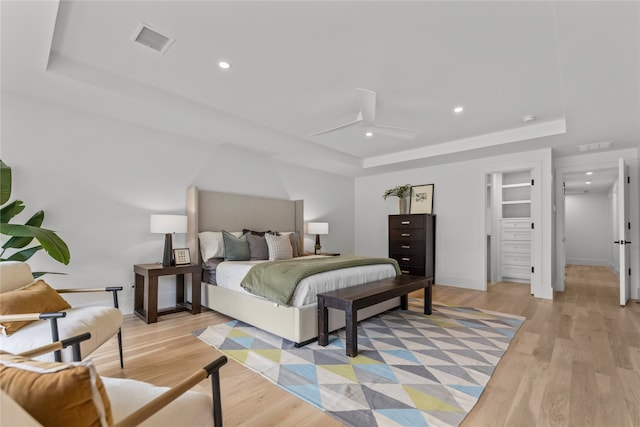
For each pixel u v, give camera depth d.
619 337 2.77
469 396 1.79
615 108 2.99
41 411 0.62
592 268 7.96
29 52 2.12
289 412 1.64
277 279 2.74
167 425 0.92
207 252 3.85
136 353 2.38
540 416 1.61
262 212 4.89
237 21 2.00
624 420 1.57
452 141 4.69
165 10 1.89
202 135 3.96
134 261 3.52
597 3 1.59
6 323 1.66
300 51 2.33
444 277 5.50
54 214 3.00
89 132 3.22
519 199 6.29
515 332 2.91
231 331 2.89
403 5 1.85
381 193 6.51
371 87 2.90
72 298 3.09
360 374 2.06
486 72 2.62
